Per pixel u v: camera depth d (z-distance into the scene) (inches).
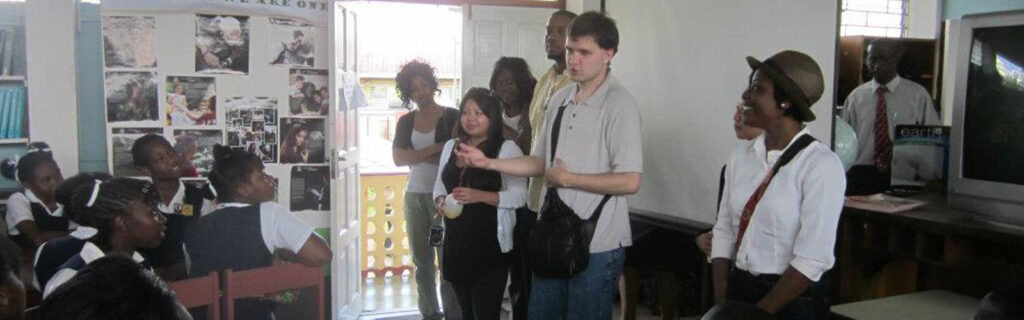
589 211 95.9
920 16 145.4
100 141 156.6
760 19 117.2
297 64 164.7
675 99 136.6
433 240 131.5
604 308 98.5
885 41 131.6
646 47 144.7
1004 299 53.5
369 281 218.7
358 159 182.1
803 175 72.0
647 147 145.4
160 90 159.0
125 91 157.3
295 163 166.4
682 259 133.7
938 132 121.9
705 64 128.6
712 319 54.3
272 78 163.8
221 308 86.6
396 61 323.9
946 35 137.6
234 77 162.1
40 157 121.0
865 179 126.2
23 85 147.3
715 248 84.3
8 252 61.8
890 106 131.2
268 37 162.9
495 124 121.3
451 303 160.2
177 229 109.5
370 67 321.7
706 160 128.9
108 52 155.9
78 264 74.7
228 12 160.7
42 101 142.0
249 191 95.5
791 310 74.8
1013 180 92.0
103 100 156.2
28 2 139.7
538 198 120.4
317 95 166.2
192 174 157.2
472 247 120.0
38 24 140.5
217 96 161.8
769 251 74.9
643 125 146.7
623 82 153.0
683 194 135.3
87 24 152.1
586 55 95.5
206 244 92.1
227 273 85.5
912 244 101.7
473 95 120.5
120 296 41.7
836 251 109.4
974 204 97.0
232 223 92.7
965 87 97.6
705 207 129.6
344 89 165.9
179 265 107.7
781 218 73.3
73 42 143.3
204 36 160.1
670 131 138.4
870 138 129.4
